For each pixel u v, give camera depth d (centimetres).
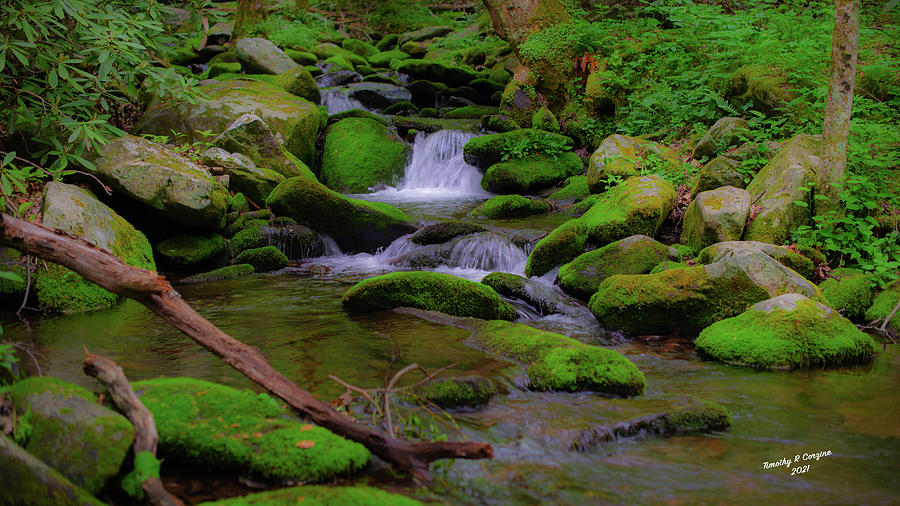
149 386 342
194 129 1047
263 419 324
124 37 637
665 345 509
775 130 830
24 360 439
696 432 353
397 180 1266
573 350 426
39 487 224
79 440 268
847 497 284
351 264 798
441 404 375
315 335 512
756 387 417
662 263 609
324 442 302
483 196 1166
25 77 687
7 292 569
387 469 304
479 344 485
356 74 1725
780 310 478
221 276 721
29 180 705
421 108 1655
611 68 1248
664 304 525
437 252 775
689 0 1205
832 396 402
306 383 408
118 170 723
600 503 279
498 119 1295
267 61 1541
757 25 1133
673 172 877
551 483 295
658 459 321
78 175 741
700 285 526
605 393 399
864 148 667
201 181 749
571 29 1303
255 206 895
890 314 538
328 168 1257
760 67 934
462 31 2128
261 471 290
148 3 736
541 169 1141
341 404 363
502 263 749
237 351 318
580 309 593
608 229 735
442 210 1021
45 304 566
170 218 748
